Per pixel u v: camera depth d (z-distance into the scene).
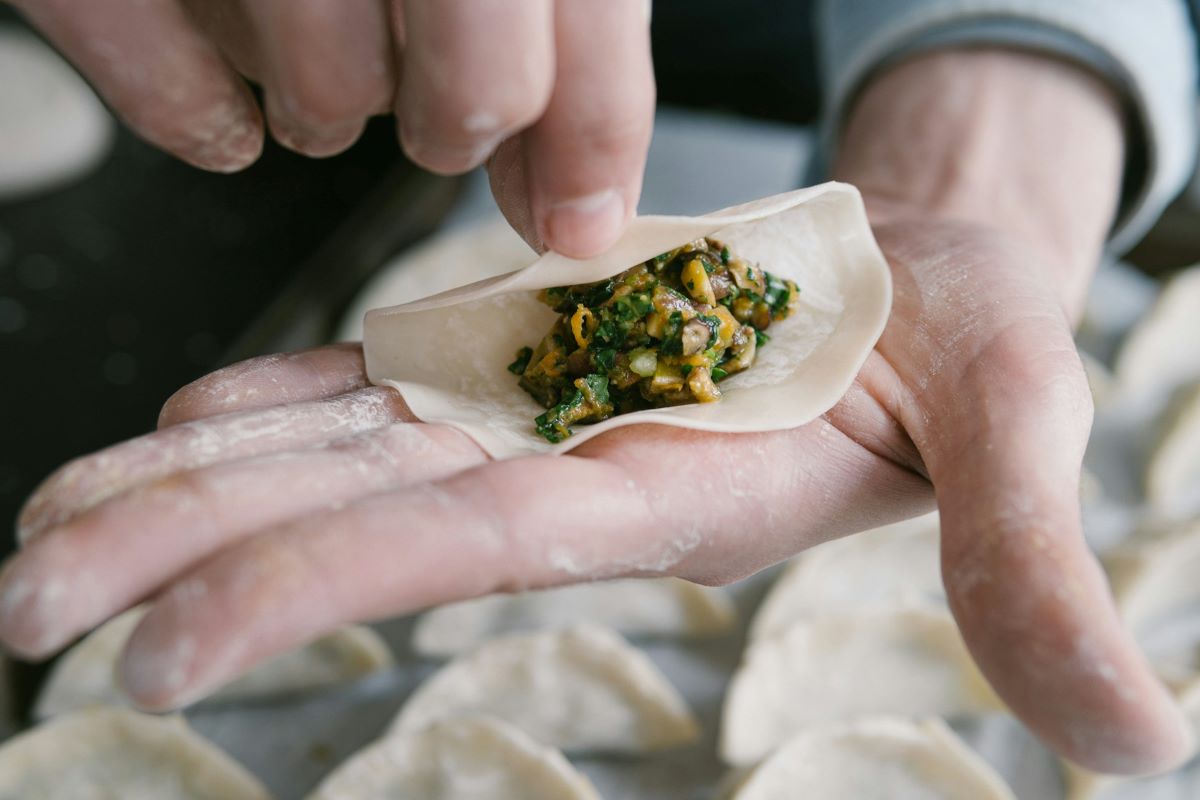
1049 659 0.22
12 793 0.34
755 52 0.57
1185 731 0.22
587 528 0.24
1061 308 0.28
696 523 0.25
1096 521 0.41
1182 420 0.41
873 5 0.41
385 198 0.48
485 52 0.21
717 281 0.29
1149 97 0.38
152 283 0.47
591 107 0.22
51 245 0.48
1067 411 0.25
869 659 0.37
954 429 0.25
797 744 0.34
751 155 0.53
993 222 0.36
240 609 0.21
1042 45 0.38
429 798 0.34
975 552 0.23
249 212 0.49
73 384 0.44
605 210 0.24
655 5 0.56
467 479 0.24
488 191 0.52
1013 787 0.35
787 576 0.38
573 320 0.28
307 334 0.43
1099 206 0.38
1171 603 0.39
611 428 0.26
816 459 0.27
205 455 0.24
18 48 0.54
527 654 0.37
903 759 0.34
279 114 0.23
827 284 0.30
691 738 0.36
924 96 0.39
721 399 0.28
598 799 0.34
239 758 0.36
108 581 0.22
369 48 0.22
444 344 0.29
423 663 0.38
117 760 0.34
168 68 0.22
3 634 0.21
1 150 0.49
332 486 0.24
